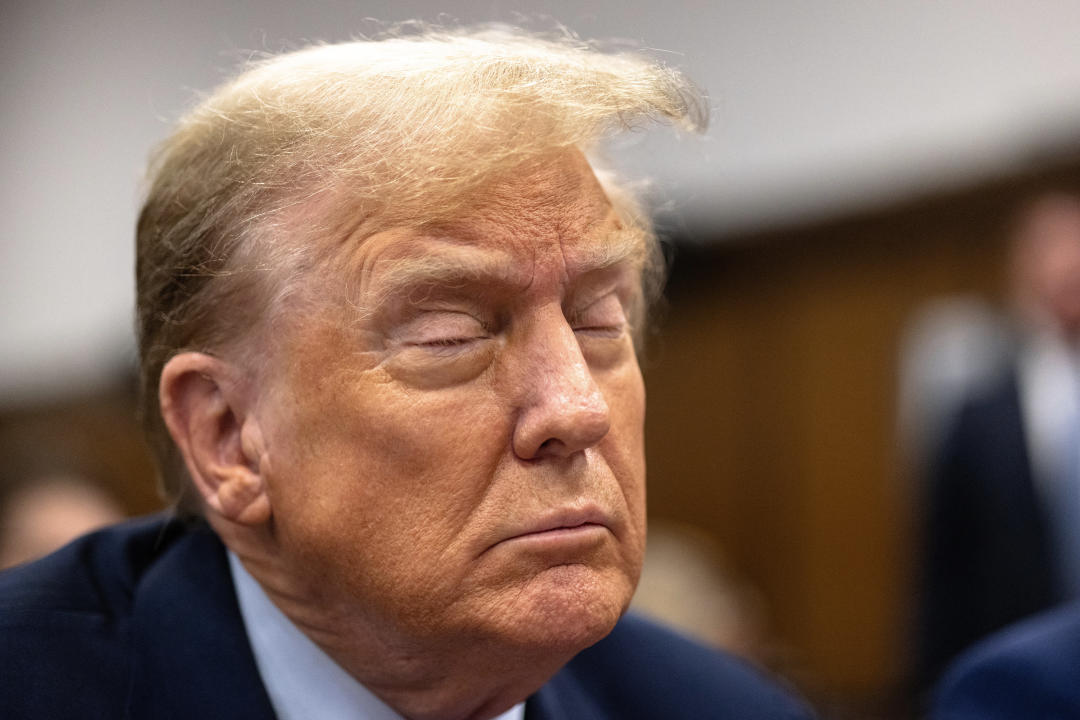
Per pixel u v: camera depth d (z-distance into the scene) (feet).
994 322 17.04
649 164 8.31
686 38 21.34
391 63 5.66
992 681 8.38
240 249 5.63
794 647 22.90
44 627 5.98
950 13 19.92
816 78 21.25
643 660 7.59
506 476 5.40
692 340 24.62
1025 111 19.07
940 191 20.25
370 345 5.37
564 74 5.57
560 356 5.42
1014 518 15.34
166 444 6.55
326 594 5.71
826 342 22.75
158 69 25.12
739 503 24.00
